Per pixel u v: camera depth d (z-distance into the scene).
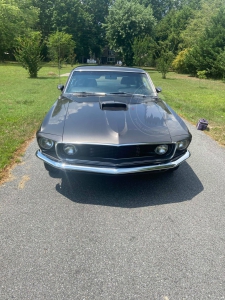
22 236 2.41
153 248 2.34
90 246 2.33
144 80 4.42
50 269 2.06
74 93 4.09
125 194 3.24
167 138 2.97
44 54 43.12
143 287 1.93
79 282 1.95
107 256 2.22
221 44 24.73
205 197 3.25
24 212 2.78
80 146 2.83
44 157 2.99
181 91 14.48
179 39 35.94
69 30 46.69
